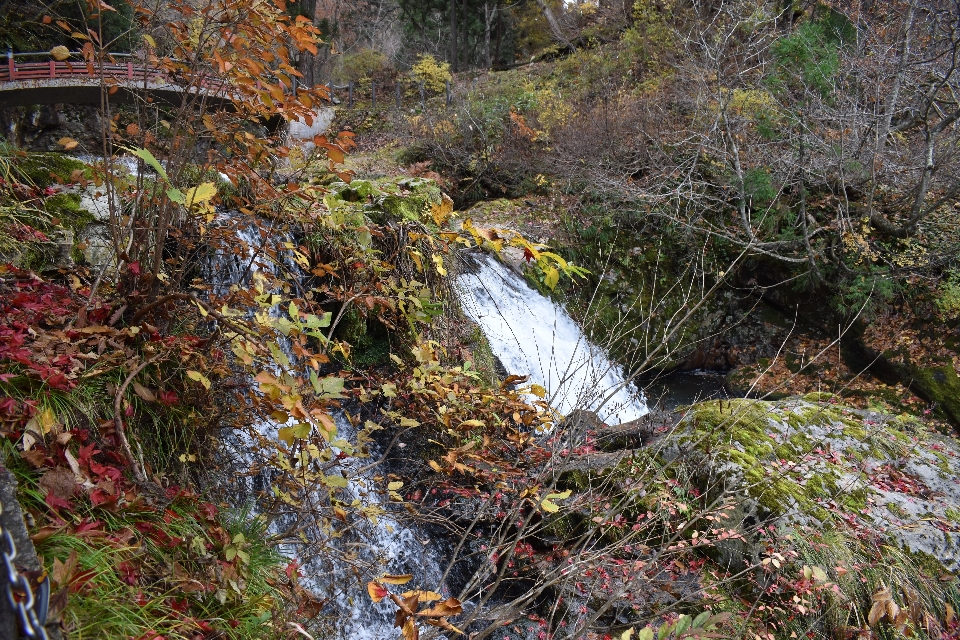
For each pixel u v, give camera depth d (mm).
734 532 3686
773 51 10883
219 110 2787
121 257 2648
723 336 10555
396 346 5273
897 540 3826
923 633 3412
